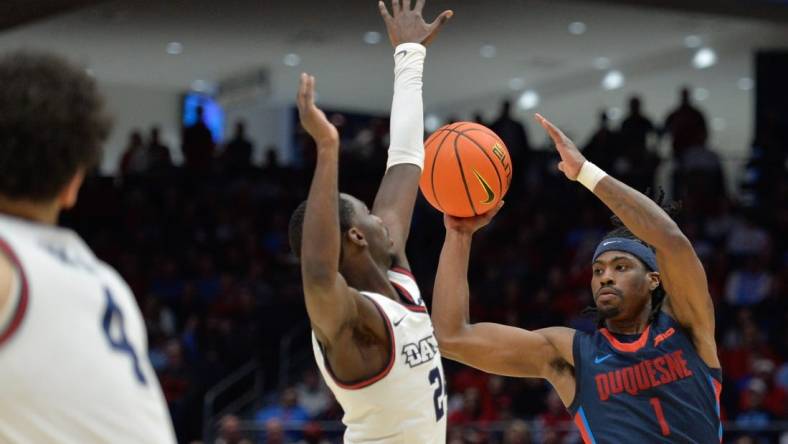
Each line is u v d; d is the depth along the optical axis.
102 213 17.88
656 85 21.73
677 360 3.93
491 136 4.02
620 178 17.33
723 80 21.16
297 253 3.40
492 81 21.83
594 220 17.30
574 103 23.59
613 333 4.10
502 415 12.13
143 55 19.47
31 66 2.10
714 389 3.95
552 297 15.33
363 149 19.66
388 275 3.31
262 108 25.47
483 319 14.92
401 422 3.06
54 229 2.13
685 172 17.42
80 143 2.10
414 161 3.67
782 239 16.86
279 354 14.89
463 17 16.81
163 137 23.22
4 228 2.05
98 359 2.06
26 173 2.06
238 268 16.75
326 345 3.04
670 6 13.55
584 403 4.02
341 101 24.31
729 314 14.74
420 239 17.31
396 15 3.97
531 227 17.30
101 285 2.13
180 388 13.27
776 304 14.70
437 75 21.34
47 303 2.02
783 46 18.41
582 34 17.86
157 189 18.38
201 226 17.67
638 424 3.89
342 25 17.33
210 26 17.31
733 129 25.80
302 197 18.47
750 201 18.02
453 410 12.16
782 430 11.23
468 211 4.01
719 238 16.73
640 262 4.04
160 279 16.41
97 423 2.02
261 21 17.03
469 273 16.58
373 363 3.05
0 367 1.96
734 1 13.58
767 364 12.45
